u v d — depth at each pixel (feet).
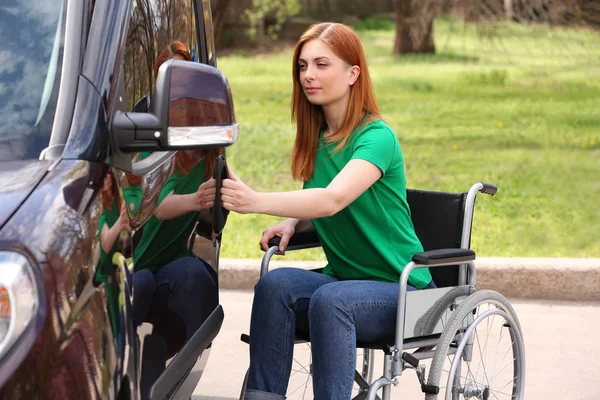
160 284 16.72
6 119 14.47
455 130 90.27
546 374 29.68
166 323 17.08
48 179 13.43
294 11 189.88
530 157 76.33
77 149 14.11
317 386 19.58
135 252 15.07
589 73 138.10
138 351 14.92
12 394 11.76
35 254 12.38
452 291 21.22
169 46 19.88
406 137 86.07
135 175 15.53
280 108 106.01
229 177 19.97
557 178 67.77
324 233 21.89
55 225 12.79
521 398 23.34
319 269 23.07
